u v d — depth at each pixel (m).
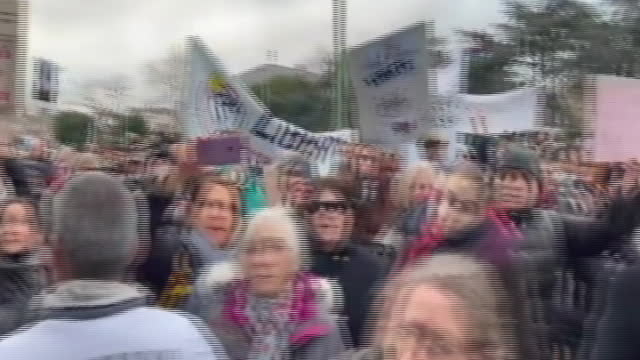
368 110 6.20
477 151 6.96
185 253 3.54
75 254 2.04
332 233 3.59
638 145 4.62
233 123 6.18
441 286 1.59
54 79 8.69
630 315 2.37
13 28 5.46
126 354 2.03
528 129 7.35
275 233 2.95
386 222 3.76
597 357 2.44
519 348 1.68
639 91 4.65
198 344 2.16
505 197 3.81
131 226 2.12
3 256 3.07
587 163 5.44
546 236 3.69
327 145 6.15
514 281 1.78
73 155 6.18
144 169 5.53
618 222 3.83
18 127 5.70
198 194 3.74
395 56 6.10
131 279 2.23
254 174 5.45
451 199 3.11
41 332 2.01
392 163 5.66
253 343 2.87
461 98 7.41
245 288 2.94
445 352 1.56
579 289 3.72
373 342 1.73
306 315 2.92
